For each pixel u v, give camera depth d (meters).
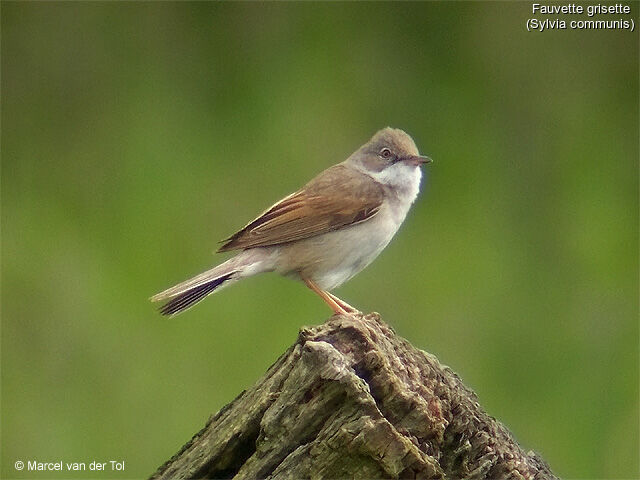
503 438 7.45
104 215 15.16
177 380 13.38
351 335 7.05
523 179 15.55
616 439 13.30
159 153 15.61
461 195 15.37
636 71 16.09
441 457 7.16
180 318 13.66
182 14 16.73
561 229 15.11
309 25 16.44
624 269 14.64
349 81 15.95
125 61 16.48
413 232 14.95
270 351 13.42
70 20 16.61
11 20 16.44
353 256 10.28
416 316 14.20
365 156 10.75
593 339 14.15
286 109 15.74
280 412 6.80
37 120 16.02
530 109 15.98
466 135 15.80
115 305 14.02
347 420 6.66
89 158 15.81
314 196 10.18
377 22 16.45
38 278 14.45
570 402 13.62
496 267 14.71
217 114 15.94
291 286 13.80
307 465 6.69
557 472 13.12
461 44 16.38
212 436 7.34
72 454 13.03
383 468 6.60
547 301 14.55
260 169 15.31
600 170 15.45
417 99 15.93
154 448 13.05
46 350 13.84
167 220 14.98
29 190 15.49
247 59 16.31
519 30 16.41
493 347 14.11
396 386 6.93
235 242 9.95
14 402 13.45
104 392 13.47
